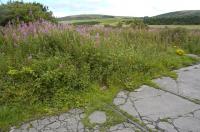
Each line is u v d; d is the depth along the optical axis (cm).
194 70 719
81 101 475
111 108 454
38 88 477
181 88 563
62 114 436
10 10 864
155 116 427
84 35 688
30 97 462
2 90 470
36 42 639
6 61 546
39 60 558
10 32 690
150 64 672
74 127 394
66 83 508
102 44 662
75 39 652
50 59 555
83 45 621
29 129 390
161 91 540
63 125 400
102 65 598
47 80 486
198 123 404
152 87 562
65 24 796
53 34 665
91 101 477
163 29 1180
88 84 530
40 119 420
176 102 486
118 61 627
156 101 488
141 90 543
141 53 725
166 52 863
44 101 467
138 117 422
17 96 459
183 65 769
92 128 390
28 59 549
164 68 695
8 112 423
